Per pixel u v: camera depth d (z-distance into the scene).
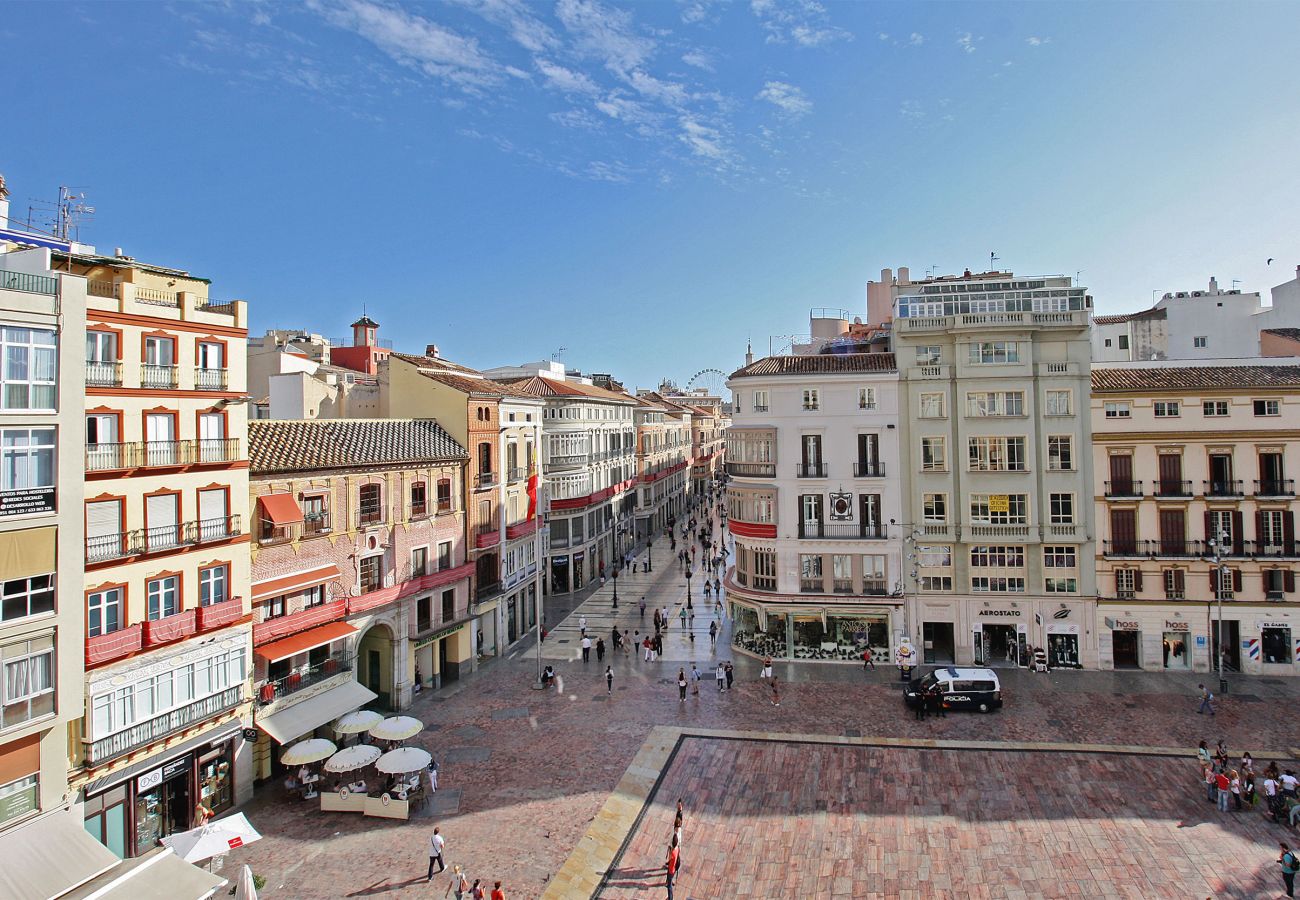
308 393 45.41
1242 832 24.14
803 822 25.38
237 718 27.03
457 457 40.88
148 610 24.50
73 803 21.41
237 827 21.67
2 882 17.80
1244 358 42.22
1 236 24.72
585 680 39.97
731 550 75.38
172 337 25.94
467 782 28.42
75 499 20.80
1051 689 37.06
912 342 41.28
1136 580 39.50
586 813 25.97
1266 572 38.47
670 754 30.56
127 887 17.50
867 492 41.31
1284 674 38.19
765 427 42.22
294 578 30.48
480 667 42.59
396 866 22.83
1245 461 38.59
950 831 24.62
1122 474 39.59
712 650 44.72
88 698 22.22
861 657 41.91
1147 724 32.59
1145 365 42.53
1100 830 24.47
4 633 19.14
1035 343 40.34
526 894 21.45
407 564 37.00
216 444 26.89
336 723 31.44
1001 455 40.09
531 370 80.75
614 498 70.06
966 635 40.56
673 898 21.25
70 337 20.75
